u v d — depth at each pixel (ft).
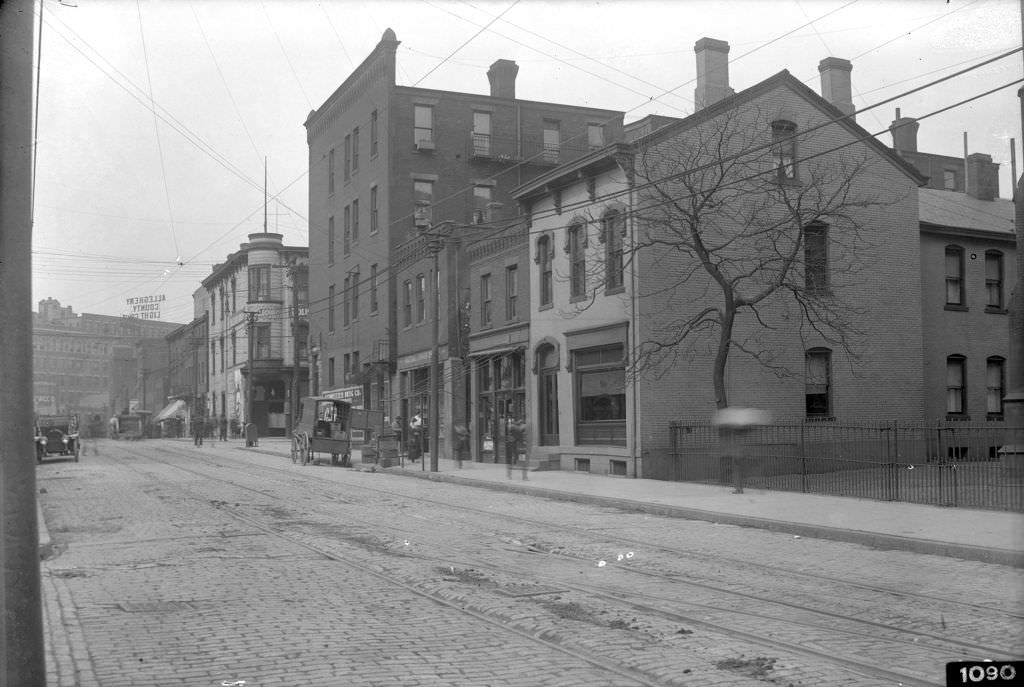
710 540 48.83
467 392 118.42
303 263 224.12
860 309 92.07
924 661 23.79
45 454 127.44
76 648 25.03
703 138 86.94
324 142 178.40
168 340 322.75
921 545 44.37
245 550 43.68
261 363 220.23
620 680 22.16
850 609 30.76
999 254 109.29
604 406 91.35
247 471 104.68
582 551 44.47
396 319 143.54
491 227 127.75
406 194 148.15
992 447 97.96
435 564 39.73
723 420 76.79
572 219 95.30
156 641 25.86
